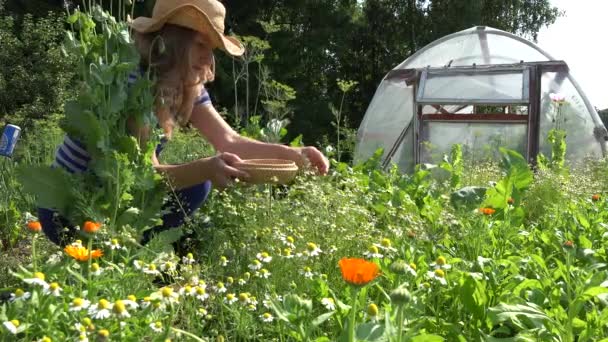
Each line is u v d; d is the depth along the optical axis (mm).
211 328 2164
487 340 1992
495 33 10641
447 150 9648
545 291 2355
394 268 1940
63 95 15188
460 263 2785
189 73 2977
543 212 4668
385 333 1745
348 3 27359
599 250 3037
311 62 25141
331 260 2596
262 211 3053
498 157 9312
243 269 2586
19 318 1677
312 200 3166
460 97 9508
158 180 2920
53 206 2727
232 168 2996
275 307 1902
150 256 2553
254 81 19578
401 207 3432
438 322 2127
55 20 17547
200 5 3021
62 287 1824
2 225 3896
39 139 6781
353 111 28297
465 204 4211
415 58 11023
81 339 1536
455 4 28234
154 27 2932
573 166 9352
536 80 9492
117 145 2744
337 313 2023
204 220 3234
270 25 6047
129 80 2877
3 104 15398
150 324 1696
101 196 2748
